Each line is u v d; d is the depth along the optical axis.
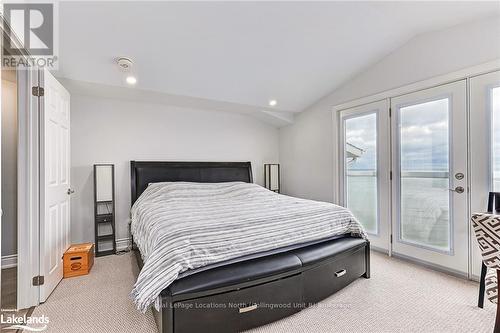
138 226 2.55
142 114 3.57
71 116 3.13
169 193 3.04
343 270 2.19
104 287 2.29
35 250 2.02
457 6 2.18
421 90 2.73
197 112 4.00
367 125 3.30
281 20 2.27
